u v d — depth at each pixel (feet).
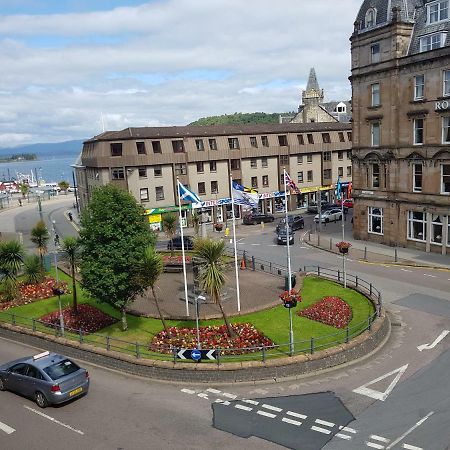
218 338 71.92
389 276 107.34
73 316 88.12
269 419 51.70
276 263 125.08
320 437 47.73
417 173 127.65
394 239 136.77
